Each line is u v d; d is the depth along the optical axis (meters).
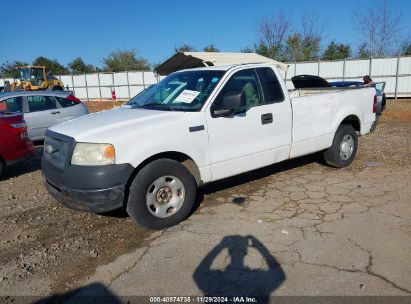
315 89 7.35
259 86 5.04
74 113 10.13
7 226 4.59
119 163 3.85
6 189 6.17
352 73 24.55
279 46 40.34
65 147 4.06
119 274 3.38
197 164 4.42
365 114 6.58
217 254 3.65
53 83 31.20
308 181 5.78
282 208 4.73
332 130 5.99
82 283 3.28
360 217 4.37
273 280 3.18
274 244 3.79
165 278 3.28
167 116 4.29
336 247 3.68
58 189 4.20
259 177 6.05
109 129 4.02
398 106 19.25
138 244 3.95
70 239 4.16
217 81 4.69
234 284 3.15
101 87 34.66
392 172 6.15
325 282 3.12
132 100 5.53
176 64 19.50
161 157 4.30
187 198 4.38
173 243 3.91
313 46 40.03
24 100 9.39
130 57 64.00
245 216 4.52
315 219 4.36
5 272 3.52
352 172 6.21
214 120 4.52
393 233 3.94
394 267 3.30
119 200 3.88
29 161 8.21
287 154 5.39
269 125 5.04
